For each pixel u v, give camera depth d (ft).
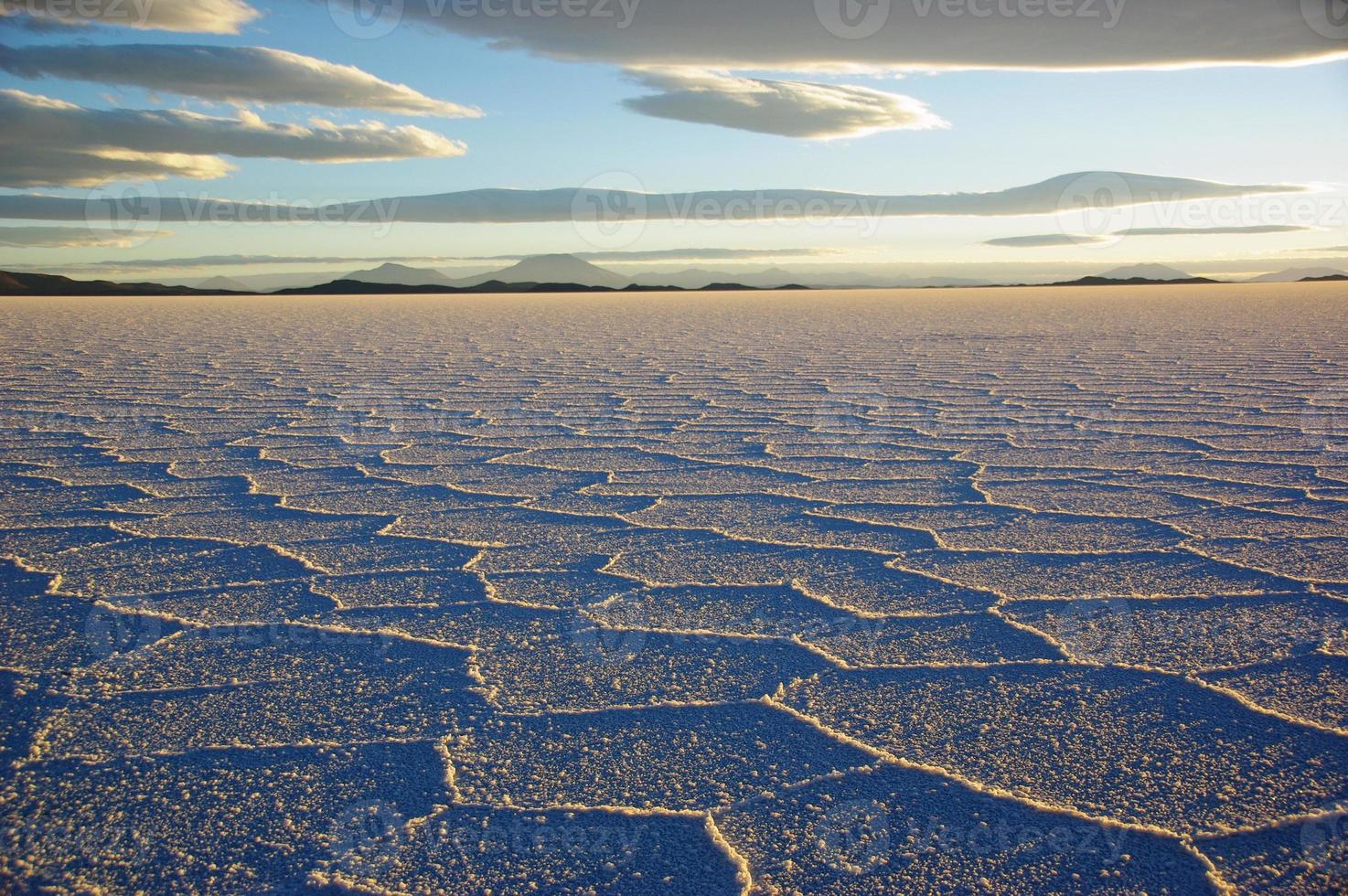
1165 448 16.89
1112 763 6.15
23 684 7.43
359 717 6.89
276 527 12.20
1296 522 11.80
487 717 6.88
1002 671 7.56
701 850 5.30
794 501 13.48
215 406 23.20
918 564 10.44
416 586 9.81
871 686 7.34
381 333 50.96
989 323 55.21
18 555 10.92
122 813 5.69
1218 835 5.37
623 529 12.04
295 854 5.30
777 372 30.40
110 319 64.34
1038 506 12.99
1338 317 53.21
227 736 6.61
